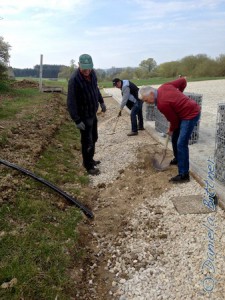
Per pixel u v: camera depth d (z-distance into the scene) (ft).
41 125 31.40
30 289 11.58
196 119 18.65
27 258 12.94
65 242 14.73
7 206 15.85
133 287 12.84
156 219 16.88
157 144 28.12
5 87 57.00
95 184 22.06
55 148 26.76
